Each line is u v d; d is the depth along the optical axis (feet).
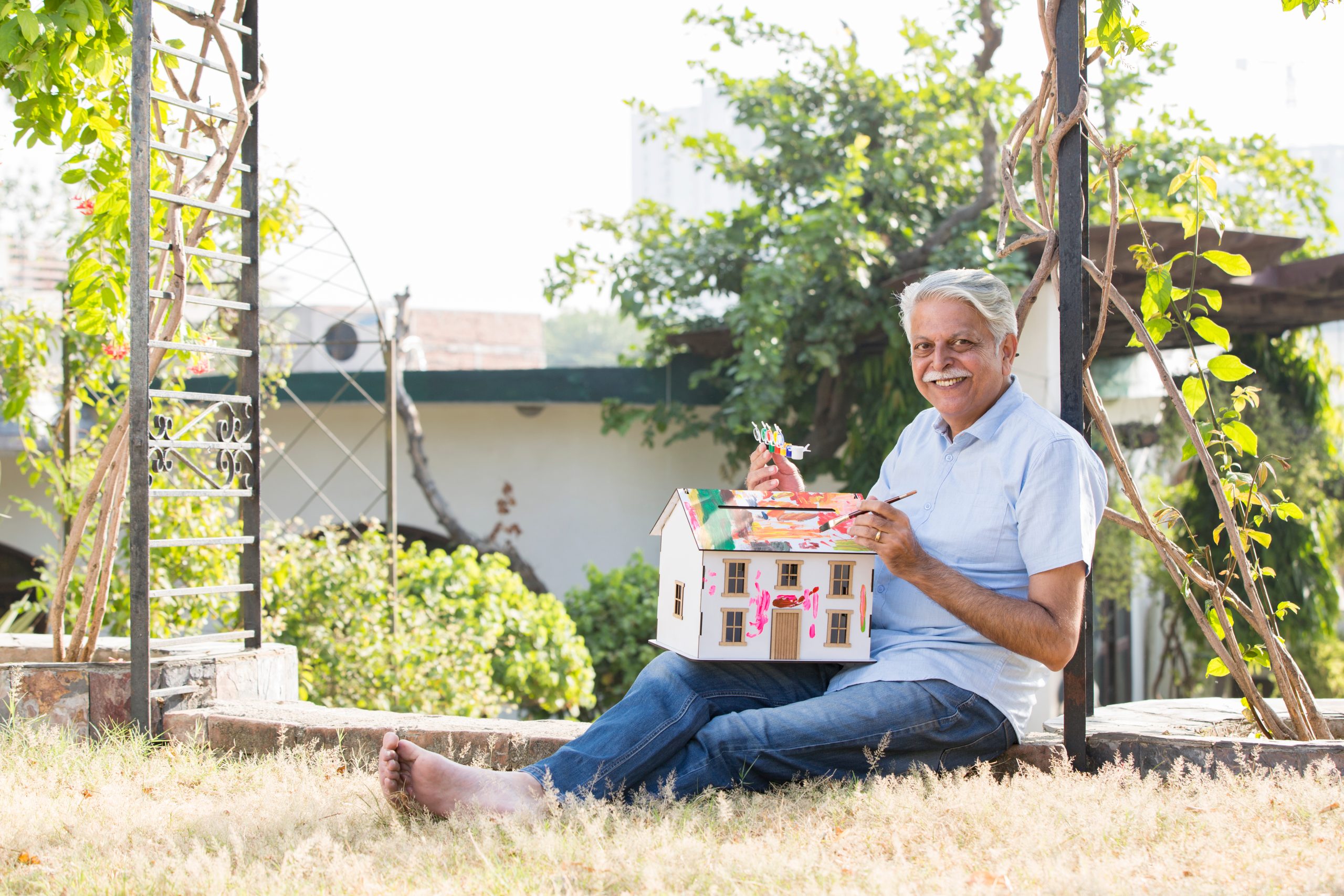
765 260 26.96
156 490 10.73
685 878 5.57
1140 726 9.57
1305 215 29.14
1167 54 25.45
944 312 7.84
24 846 6.46
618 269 28.55
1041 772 7.59
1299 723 8.99
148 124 10.09
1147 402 30.76
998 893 5.14
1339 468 26.63
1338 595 26.11
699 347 28.19
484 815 6.65
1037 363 22.13
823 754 7.43
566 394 28.71
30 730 9.47
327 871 5.82
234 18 11.40
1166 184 26.40
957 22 26.96
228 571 18.92
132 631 10.19
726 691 7.79
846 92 27.91
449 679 19.74
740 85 28.35
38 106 10.81
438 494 29.63
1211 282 21.98
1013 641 7.15
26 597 18.45
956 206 27.09
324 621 19.77
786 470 9.06
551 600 23.39
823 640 7.82
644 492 30.12
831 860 5.76
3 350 18.92
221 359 18.31
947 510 7.97
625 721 7.43
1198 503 26.25
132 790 8.01
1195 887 5.11
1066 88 8.52
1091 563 7.59
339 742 9.49
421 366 35.06
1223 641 10.27
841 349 25.38
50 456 19.75
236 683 11.29
